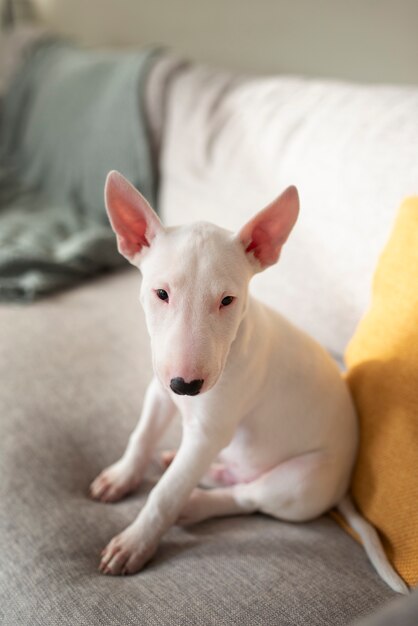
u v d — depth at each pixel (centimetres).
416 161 109
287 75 186
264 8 186
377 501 89
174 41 221
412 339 87
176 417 119
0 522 90
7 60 257
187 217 164
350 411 98
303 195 129
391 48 158
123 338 140
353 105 129
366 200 115
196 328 73
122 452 108
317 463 93
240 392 87
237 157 154
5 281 157
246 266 82
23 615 76
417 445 84
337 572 83
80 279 169
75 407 115
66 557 85
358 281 115
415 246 91
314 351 98
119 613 74
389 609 44
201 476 88
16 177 229
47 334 138
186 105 176
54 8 275
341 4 166
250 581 79
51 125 218
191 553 86
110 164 192
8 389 117
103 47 253
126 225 85
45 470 100
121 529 92
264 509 95
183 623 72
